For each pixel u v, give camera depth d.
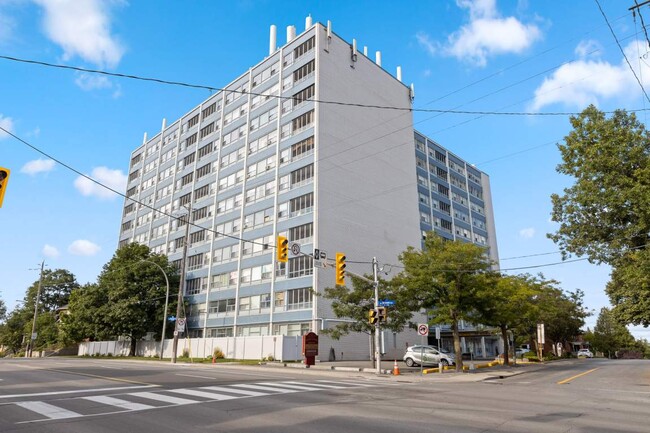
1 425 8.55
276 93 51.28
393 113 55.25
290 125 48.38
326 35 48.78
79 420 9.05
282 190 47.19
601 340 90.12
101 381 16.86
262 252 47.62
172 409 10.41
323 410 10.56
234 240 51.66
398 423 9.00
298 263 43.31
